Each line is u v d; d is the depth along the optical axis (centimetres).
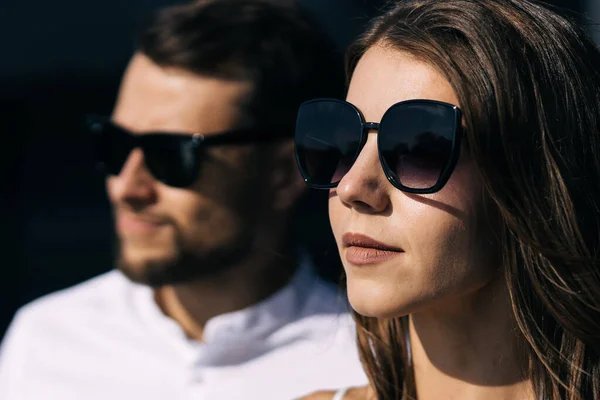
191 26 232
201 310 239
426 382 148
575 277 133
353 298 133
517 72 131
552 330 138
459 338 141
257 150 231
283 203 236
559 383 137
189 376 236
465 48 131
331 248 236
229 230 228
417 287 129
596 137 138
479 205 130
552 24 139
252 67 231
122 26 569
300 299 237
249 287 233
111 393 245
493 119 128
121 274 234
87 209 651
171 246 226
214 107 228
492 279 137
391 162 128
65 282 608
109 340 250
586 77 139
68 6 573
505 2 139
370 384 161
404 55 133
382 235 130
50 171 642
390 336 158
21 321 271
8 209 634
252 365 233
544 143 133
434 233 127
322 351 231
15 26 580
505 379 140
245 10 237
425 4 139
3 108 614
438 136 126
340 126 137
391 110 129
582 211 135
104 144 232
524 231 130
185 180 225
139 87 234
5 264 620
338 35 403
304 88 240
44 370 255
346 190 130
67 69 586
